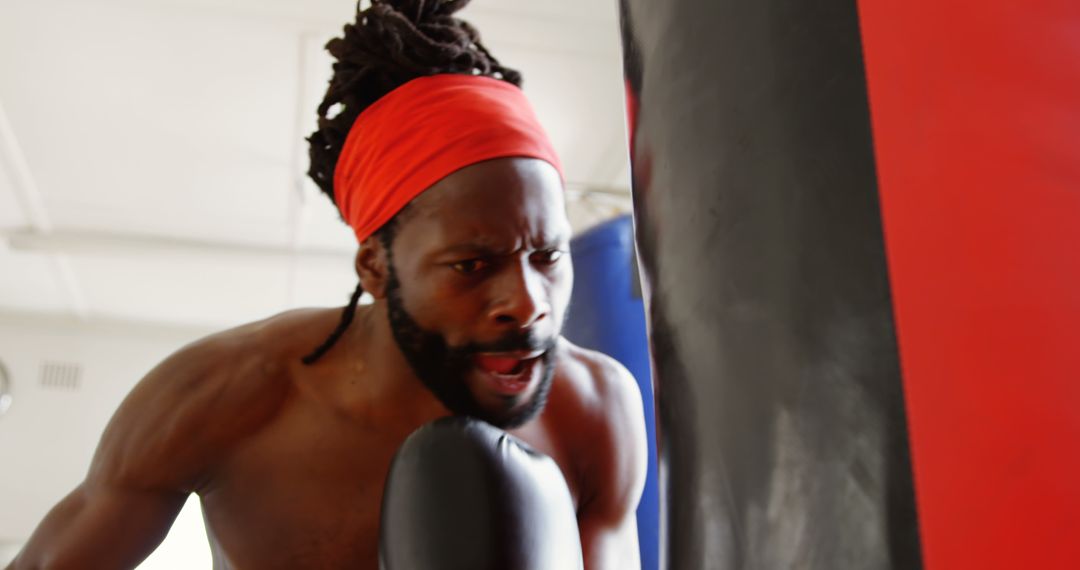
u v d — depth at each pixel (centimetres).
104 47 320
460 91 91
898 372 43
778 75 51
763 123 51
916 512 41
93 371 607
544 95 350
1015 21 45
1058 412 39
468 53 97
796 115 49
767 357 48
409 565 61
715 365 52
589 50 323
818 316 46
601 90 346
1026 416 39
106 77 337
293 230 462
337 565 97
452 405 89
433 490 63
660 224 59
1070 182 42
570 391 109
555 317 87
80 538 96
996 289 41
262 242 477
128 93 347
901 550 41
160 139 379
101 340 613
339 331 97
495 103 90
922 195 43
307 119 360
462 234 84
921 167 44
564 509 65
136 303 578
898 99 45
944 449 40
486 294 85
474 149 86
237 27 308
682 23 58
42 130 375
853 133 47
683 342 55
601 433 110
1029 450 39
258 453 98
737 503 49
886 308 43
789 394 47
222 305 576
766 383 48
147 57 325
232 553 101
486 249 84
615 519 112
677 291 56
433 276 86
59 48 322
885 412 43
